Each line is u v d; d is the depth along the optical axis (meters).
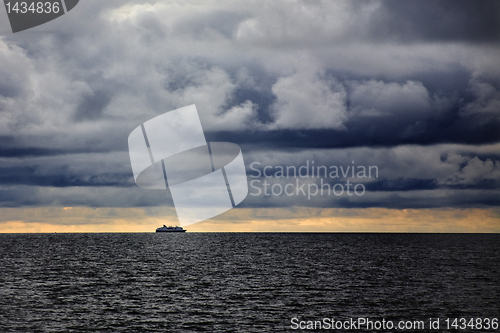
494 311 53.50
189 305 55.81
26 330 43.88
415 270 96.69
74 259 128.38
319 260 124.44
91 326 45.56
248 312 52.19
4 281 76.88
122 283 75.62
